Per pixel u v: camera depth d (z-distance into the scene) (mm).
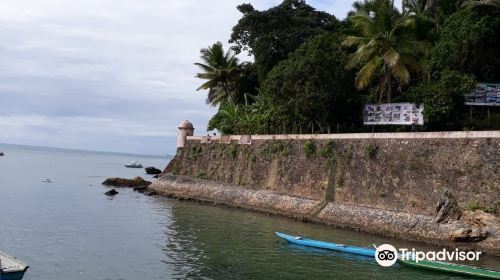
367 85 42719
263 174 46094
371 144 36375
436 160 31844
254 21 61938
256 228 34188
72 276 21391
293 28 59000
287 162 43781
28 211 38781
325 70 41375
